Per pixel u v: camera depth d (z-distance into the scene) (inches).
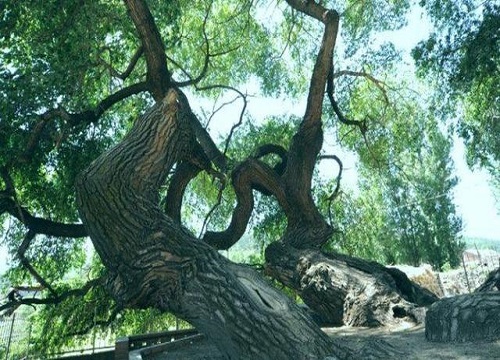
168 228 199.2
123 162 203.6
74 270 554.3
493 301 200.2
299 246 401.4
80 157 446.0
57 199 451.5
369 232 680.4
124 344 235.9
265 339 177.5
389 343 206.8
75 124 382.0
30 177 433.4
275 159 592.4
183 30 591.8
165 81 384.2
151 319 602.9
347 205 657.0
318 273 349.4
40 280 438.9
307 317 187.3
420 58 503.5
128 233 195.9
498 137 599.5
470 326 197.6
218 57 637.3
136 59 426.0
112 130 482.3
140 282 193.6
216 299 183.6
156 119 218.4
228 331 181.8
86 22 352.5
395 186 1078.4
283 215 586.2
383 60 604.4
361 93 644.1
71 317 538.0
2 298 491.5
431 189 1157.1
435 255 1136.8
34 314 571.2
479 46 433.7
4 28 347.9
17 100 337.4
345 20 604.7
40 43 353.1
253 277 195.6
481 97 561.0
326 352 177.5
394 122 633.0
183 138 229.5
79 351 561.6
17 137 369.1
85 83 405.1
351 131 619.5
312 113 406.3
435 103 594.9
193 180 629.9
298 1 416.5
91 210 198.8
